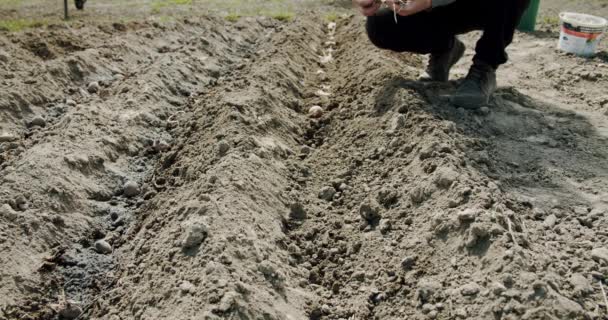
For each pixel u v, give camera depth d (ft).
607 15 17.47
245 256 7.45
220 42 15.25
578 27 13.24
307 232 8.30
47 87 11.93
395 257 7.72
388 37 10.30
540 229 7.82
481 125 9.71
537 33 15.31
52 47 13.70
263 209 8.26
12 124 10.94
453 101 9.94
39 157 9.33
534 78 12.13
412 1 9.25
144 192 9.50
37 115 11.37
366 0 9.69
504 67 12.76
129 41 14.52
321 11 19.51
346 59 13.24
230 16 18.08
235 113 9.82
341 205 8.73
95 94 12.13
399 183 8.52
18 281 7.91
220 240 7.48
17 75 12.10
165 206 8.70
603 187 8.54
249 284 7.18
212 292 7.00
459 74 12.01
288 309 7.20
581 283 7.03
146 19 17.04
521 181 8.66
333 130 10.32
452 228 7.57
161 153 10.36
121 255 8.43
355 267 7.84
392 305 7.31
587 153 9.27
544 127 9.94
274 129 10.02
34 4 21.30
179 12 19.40
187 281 7.23
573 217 8.05
